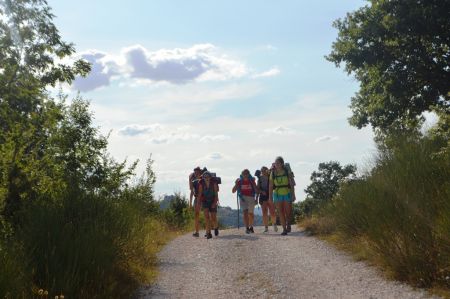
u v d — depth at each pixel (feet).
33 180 32.14
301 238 37.04
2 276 16.51
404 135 32.48
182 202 81.56
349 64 87.61
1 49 49.34
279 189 41.55
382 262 22.99
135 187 53.72
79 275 20.34
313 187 190.19
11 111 37.29
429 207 22.00
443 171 24.93
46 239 21.47
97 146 47.91
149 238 35.12
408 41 81.05
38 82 43.78
